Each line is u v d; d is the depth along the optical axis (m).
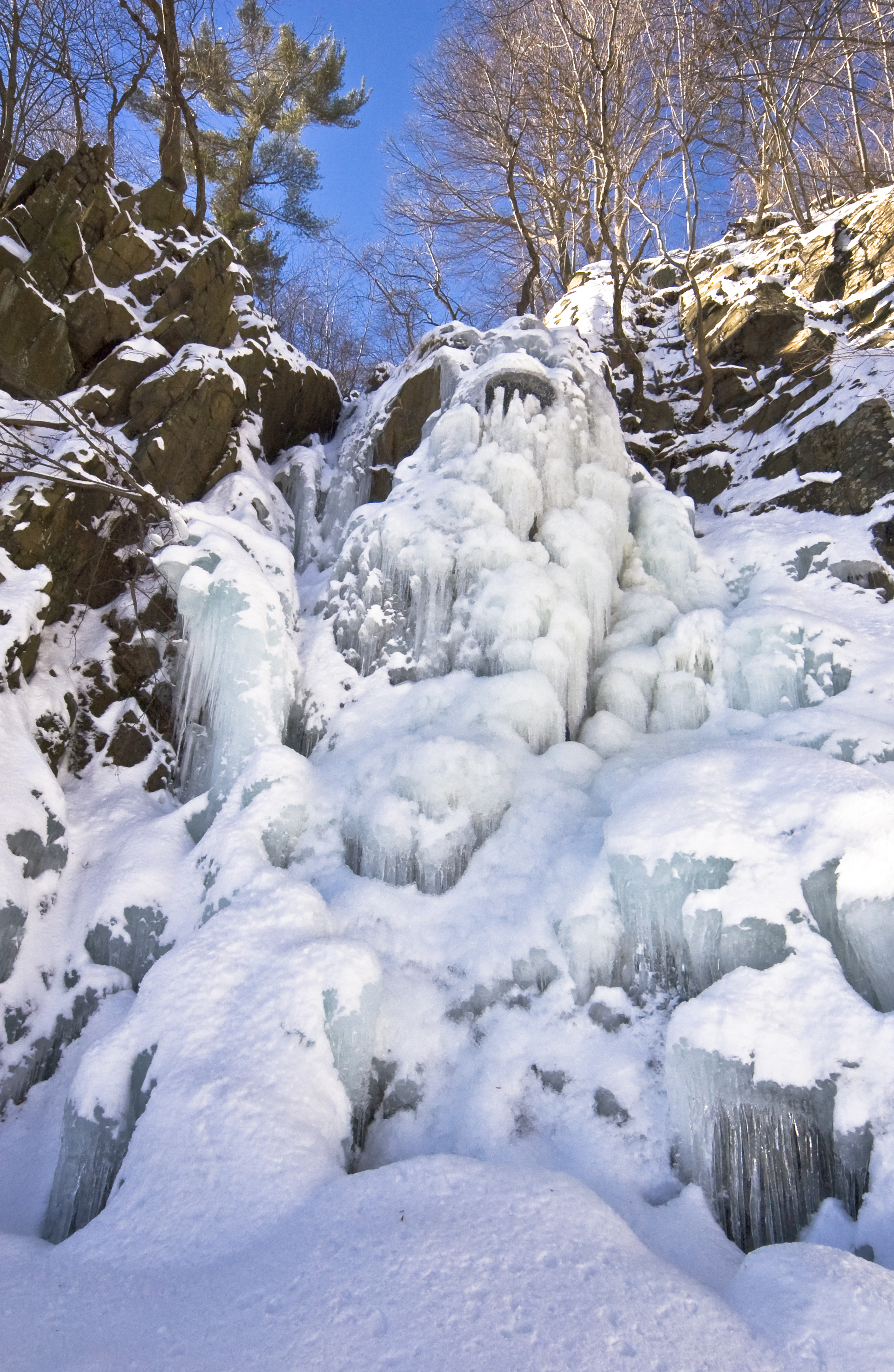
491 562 7.77
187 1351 3.04
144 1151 4.33
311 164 21.05
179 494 9.23
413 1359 2.88
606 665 7.67
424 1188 3.89
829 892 5.09
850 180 18.22
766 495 10.11
